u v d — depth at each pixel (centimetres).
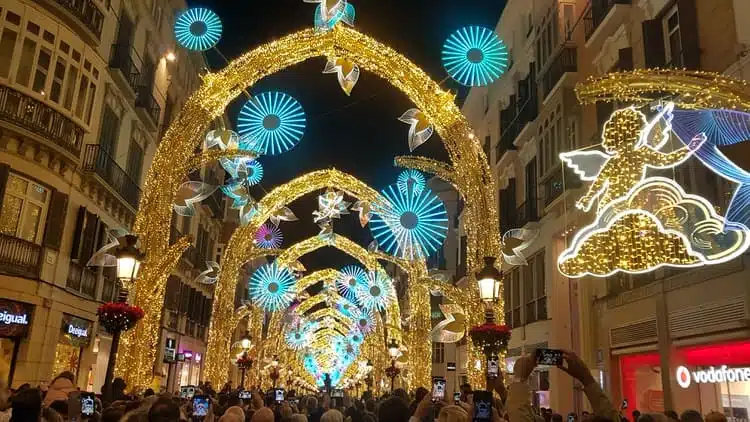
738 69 1124
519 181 2355
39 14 1683
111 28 2073
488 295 1045
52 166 1730
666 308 1339
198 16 1109
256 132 1220
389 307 2772
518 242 1280
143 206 1216
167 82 2844
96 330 2100
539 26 2180
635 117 1159
